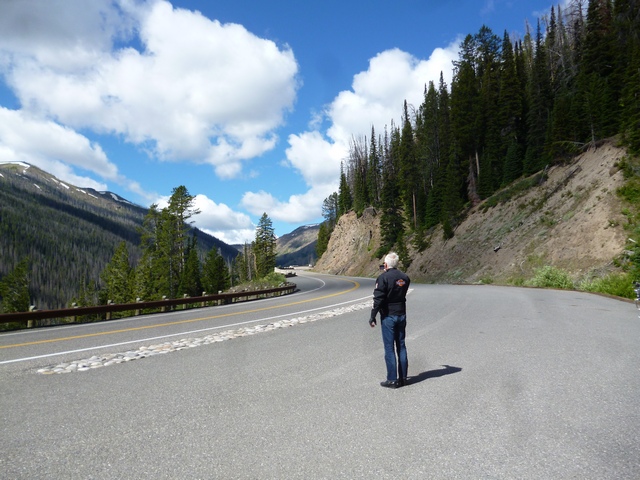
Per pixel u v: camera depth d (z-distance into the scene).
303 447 3.88
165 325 13.52
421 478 3.24
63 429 4.42
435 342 9.06
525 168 51.44
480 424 4.36
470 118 62.31
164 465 3.55
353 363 7.34
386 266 6.27
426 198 72.94
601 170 35.25
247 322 13.48
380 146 107.56
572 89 52.31
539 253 33.97
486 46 72.12
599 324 11.01
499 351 7.96
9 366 7.61
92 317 26.50
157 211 53.62
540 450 3.70
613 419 4.40
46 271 186.38
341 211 123.62
